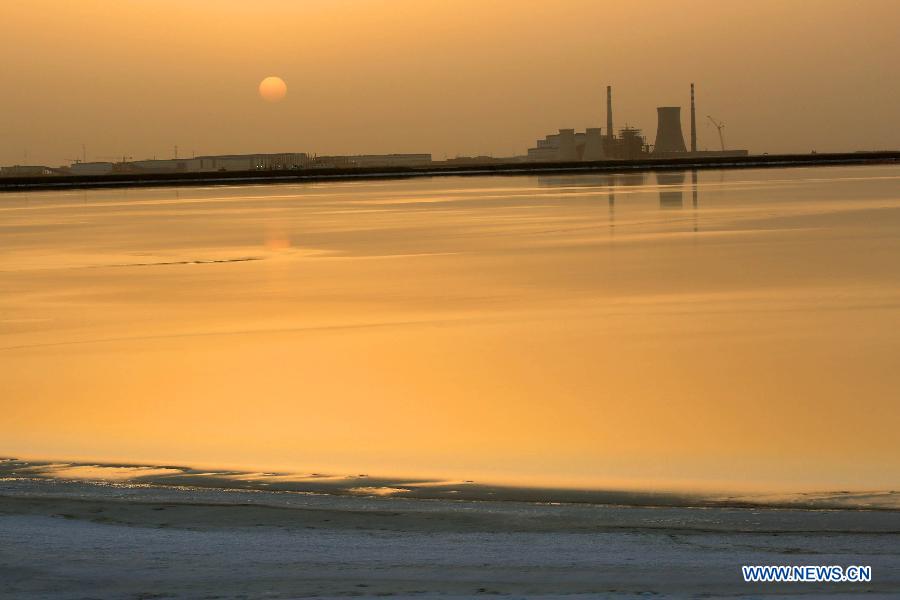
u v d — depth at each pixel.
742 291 71.12
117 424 38.03
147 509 24.66
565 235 116.44
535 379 45.12
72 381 45.69
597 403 40.66
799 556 20.89
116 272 88.12
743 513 24.75
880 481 29.95
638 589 18.91
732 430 36.38
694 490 28.64
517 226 130.38
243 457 33.28
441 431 36.59
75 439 35.91
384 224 137.62
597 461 32.50
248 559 20.84
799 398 40.97
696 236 113.12
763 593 18.69
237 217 157.25
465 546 21.69
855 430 36.16
